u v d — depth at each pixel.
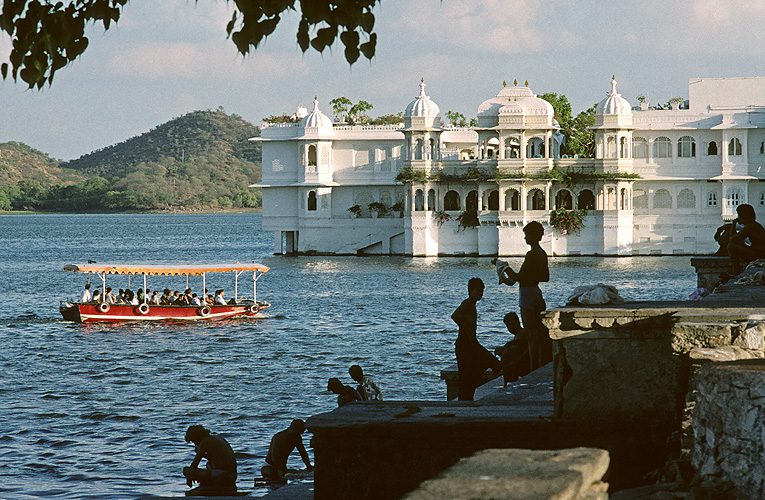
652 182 176.25
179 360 69.19
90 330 87.19
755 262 32.28
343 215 193.50
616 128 173.62
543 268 24.23
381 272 150.50
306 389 56.38
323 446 14.43
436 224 181.88
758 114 171.12
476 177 177.88
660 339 14.27
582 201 185.12
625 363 14.34
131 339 81.00
